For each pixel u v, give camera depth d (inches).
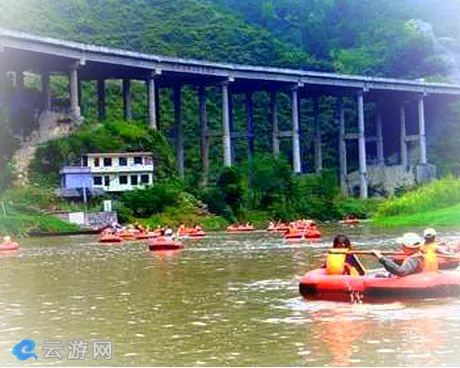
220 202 5128.0
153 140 5374.0
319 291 1213.7
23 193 4534.9
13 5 7485.2
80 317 1143.6
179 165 5964.6
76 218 4404.5
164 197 4837.6
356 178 6978.4
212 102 7391.7
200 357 853.8
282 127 7554.1
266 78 6102.4
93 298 1355.8
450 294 1180.5
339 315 1074.1
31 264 2183.8
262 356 847.7
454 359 813.9
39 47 4835.1
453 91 7352.4
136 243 3260.3
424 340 900.6
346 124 7760.8
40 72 5861.2
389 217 4025.6
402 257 1243.2
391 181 6988.2
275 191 5418.3
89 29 7810.0
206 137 5954.7
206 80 5994.1
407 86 6934.1
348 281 1186.6
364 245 2487.7
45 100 5378.9
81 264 2137.1
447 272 1197.1
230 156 5994.1
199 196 5182.1
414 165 6943.9
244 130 7367.1
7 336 1011.9
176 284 1535.4
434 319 1024.2
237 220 5103.3
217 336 960.3
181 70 5610.2
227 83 5905.5
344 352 853.2
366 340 909.2
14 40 4692.4
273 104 6437.0
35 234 4074.8
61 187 4877.0
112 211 4603.8
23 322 1116.5
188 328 1019.3
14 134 5083.7
